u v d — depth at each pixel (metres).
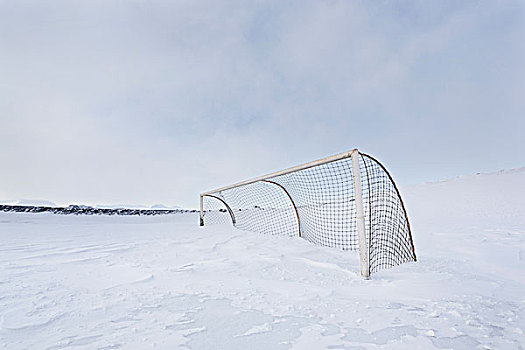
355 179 2.79
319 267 2.88
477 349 1.08
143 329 1.21
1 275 2.09
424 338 1.17
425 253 3.48
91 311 1.42
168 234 5.18
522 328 1.28
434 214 7.21
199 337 1.15
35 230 5.35
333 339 1.15
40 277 2.06
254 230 6.10
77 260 2.76
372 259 3.17
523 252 3.11
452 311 1.51
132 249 3.51
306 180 5.31
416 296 1.84
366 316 1.44
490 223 5.37
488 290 1.98
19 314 1.35
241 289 1.93
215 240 4.49
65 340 1.09
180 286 1.97
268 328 1.25
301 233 5.30
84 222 7.70
